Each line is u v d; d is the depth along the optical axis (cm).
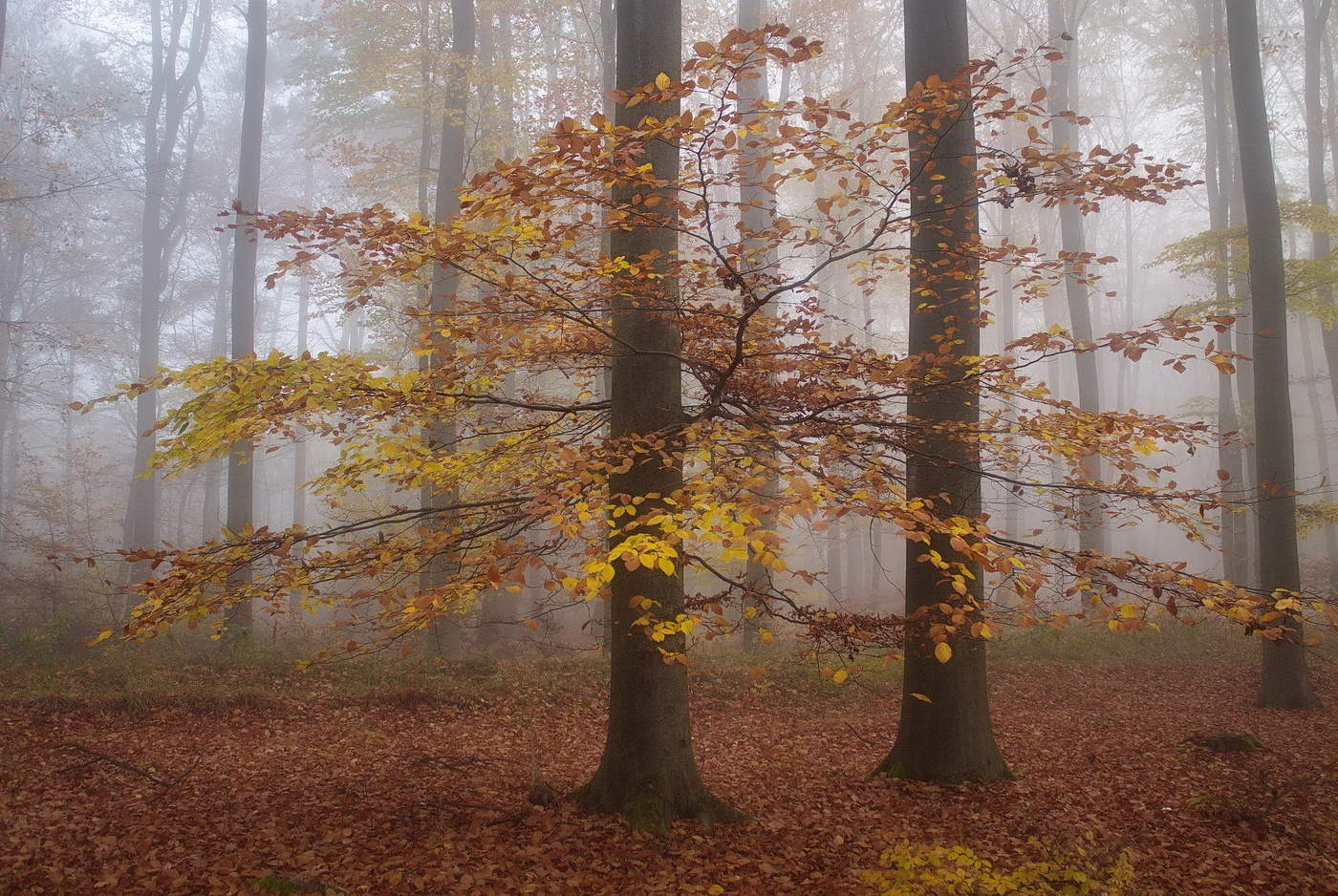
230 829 559
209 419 465
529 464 598
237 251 1509
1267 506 1080
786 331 604
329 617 1638
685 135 379
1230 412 1811
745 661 1176
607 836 542
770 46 348
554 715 958
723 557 327
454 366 548
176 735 813
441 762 744
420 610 425
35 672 973
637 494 538
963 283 675
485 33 1856
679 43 587
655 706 571
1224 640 1499
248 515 1305
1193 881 513
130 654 1130
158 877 478
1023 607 461
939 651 389
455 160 1415
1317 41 1903
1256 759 796
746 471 423
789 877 510
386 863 508
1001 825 603
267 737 824
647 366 560
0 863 492
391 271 451
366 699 946
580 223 447
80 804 604
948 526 388
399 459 511
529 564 398
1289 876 520
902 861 489
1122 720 990
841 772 752
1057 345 512
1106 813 637
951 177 677
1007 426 554
